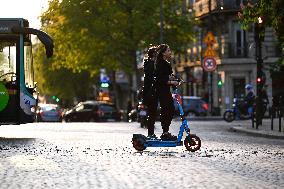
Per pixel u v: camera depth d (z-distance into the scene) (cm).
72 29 6894
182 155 1916
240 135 3225
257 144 2478
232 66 7488
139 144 2067
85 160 1773
